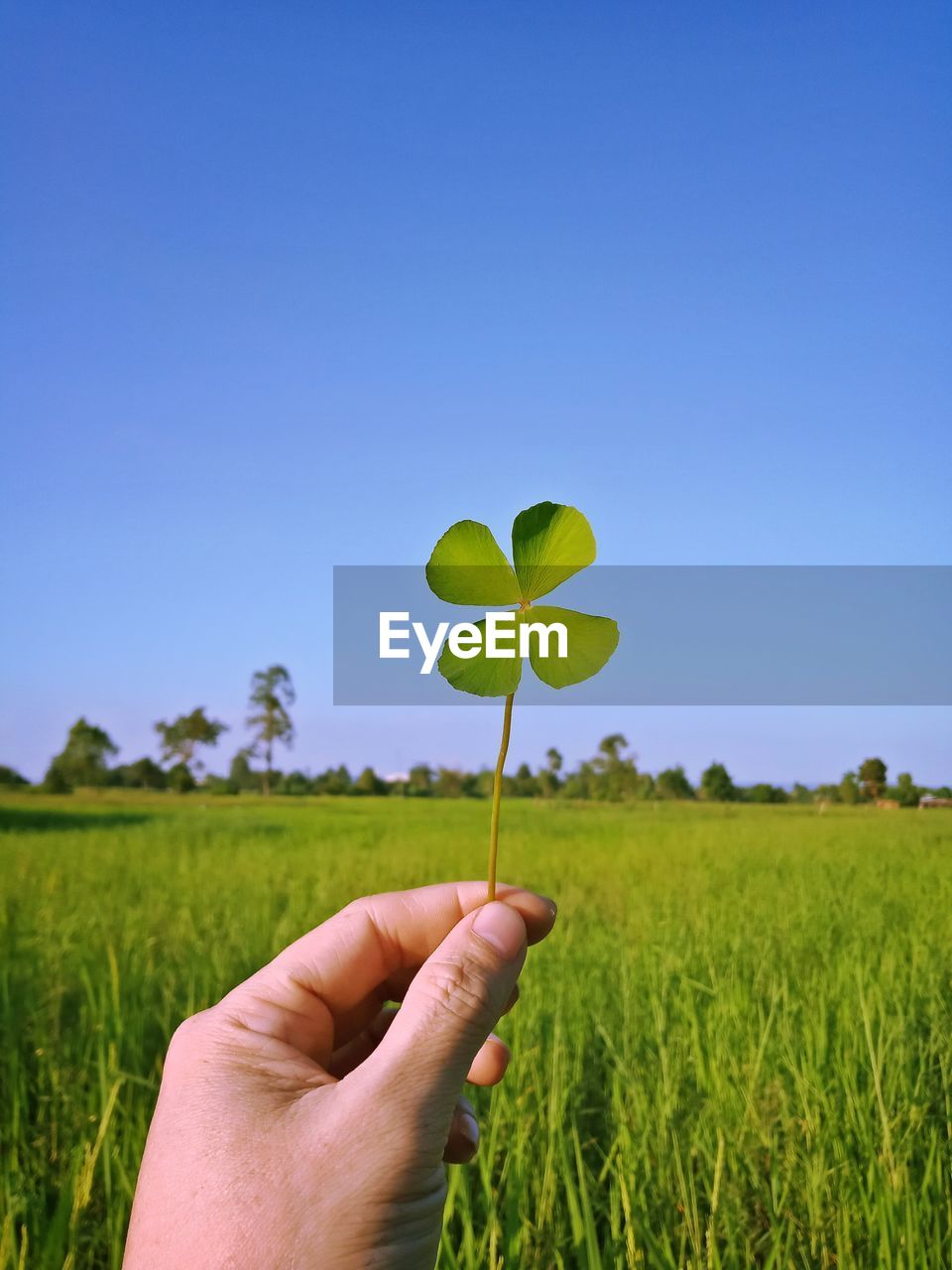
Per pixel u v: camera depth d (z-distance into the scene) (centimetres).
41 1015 79
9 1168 54
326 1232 26
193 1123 28
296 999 34
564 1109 58
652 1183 50
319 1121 27
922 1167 52
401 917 36
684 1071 63
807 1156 50
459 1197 49
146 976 94
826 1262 44
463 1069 28
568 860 207
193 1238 26
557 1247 46
